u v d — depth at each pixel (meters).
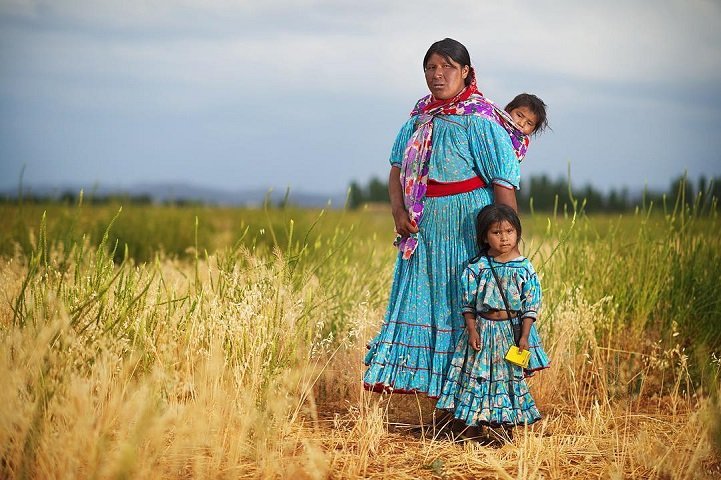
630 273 7.34
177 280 6.76
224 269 6.34
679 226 7.80
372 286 7.66
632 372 6.41
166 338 5.42
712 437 4.69
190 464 4.36
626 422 5.38
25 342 4.48
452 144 5.18
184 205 17.77
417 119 5.46
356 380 6.01
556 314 6.60
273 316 5.73
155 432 4.25
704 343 6.60
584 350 6.59
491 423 4.95
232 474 4.26
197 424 4.44
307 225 14.76
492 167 5.14
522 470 4.50
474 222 5.16
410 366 5.17
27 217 10.52
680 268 7.34
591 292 7.18
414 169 5.25
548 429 5.31
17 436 3.96
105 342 4.80
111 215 13.02
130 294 5.58
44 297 5.21
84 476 3.93
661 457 4.57
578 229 7.57
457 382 5.07
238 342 5.43
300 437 5.00
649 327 7.18
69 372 4.39
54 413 4.22
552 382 6.04
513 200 5.14
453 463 4.64
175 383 4.90
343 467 4.47
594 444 4.86
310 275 6.57
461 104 5.22
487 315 5.02
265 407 5.07
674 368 6.38
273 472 4.30
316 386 6.10
